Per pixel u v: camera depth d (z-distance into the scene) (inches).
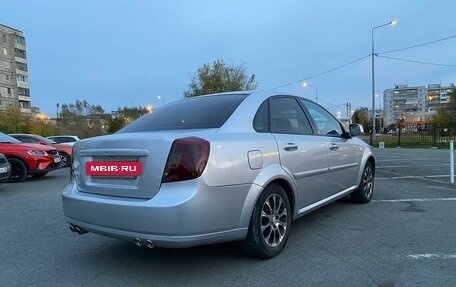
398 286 120.6
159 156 121.2
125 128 162.6
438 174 393.1
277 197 148.4
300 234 175.8
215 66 1234.0
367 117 3297.2
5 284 129.6
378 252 151.1
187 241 116.6
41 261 151.3
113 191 129.8
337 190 200.4
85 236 185.3
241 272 133.6
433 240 165.0
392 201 247.4
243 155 133.0
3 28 3011.8
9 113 1925.4
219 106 155.1
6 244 174.6
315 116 192.7
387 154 725.9
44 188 360.8
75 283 129.3
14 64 3097.9
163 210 115.3
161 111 170.6
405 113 4842.5
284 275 130.5
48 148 440.8
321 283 123.9
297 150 160.9
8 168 338.0
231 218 127.3
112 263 146.5
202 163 120.3
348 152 211.6
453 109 2188.7
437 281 123.7
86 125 2709.2
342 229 183.3
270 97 166.7
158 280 129.2
